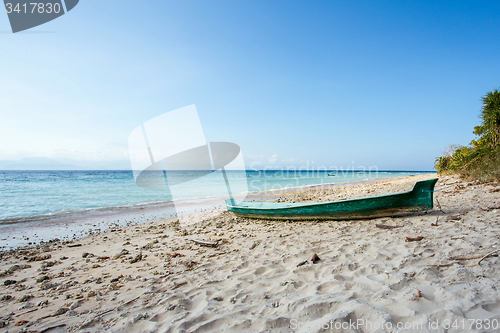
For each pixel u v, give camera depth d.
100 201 15.84
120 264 4.73
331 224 6.40
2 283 4.00
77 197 17.06
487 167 9.52
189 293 3.09
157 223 9.74
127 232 8.18
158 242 6.39
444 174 13.54
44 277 4.16
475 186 8.80
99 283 3.81
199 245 5.69
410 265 3.09
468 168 10.90
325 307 2.33
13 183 25.67
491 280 2.43
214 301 2.82
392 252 3.65
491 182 8.71
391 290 2.47
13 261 5.37
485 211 5.61
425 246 3.69
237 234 6.45
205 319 2.44
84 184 25.22
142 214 11.78
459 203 6.84
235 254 4.66
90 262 5.02
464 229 4.39
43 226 9.40
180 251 5.33
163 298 3.00
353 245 4.24
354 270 3.16
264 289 3.00
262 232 6.42
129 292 3.35
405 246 3.85
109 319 2.64
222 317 2.41
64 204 14.63
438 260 3.10
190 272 3.89
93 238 7.49
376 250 3.83
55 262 5.11
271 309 2.47
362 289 2.60
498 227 4.29
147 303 2.94
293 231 6.09
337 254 3.90
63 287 3.69
